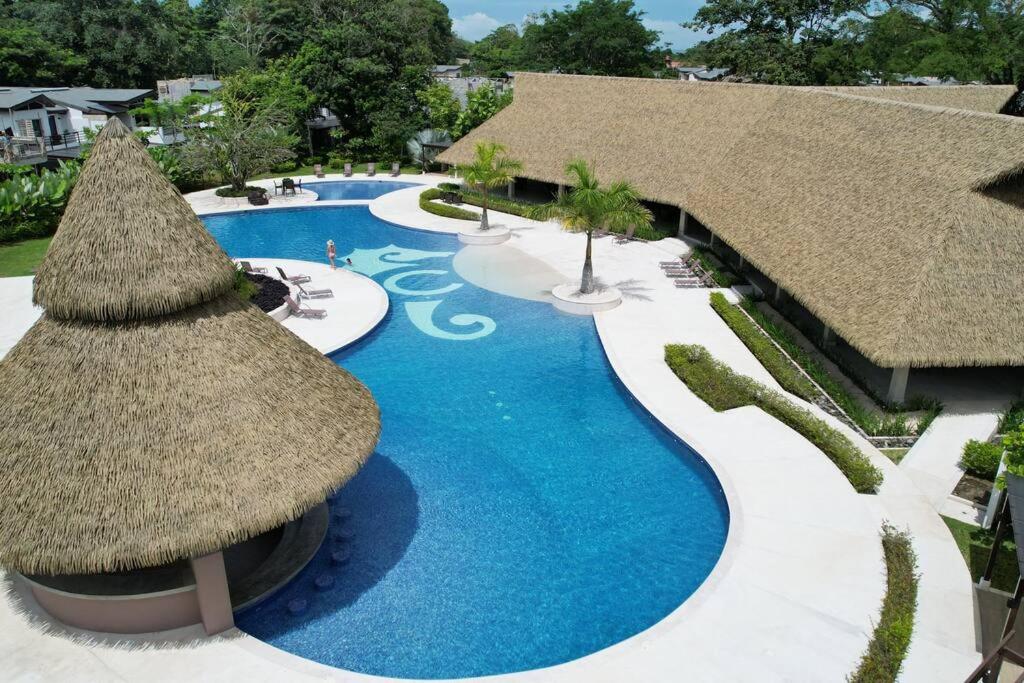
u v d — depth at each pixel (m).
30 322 26.45
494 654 13.00
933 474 17.59
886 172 24.62
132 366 12.51
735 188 32.47
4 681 11.53
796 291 23.28
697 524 16.48
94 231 12.65
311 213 44.38
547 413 21.20
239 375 13.20
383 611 13.87
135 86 83.00
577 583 14.70
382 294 29.67
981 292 19.52
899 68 59.59
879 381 22.47
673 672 11.76
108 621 12.53
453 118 55.00
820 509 15.90
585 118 42.56
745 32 73.06
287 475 12.69
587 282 29.02
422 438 19.84
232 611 13.26
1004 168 20.17
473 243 37.50
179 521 11.66
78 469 11.80
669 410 20.39
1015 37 53.59
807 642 12.36
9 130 53.69
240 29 91.81
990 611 13.21
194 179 49.62
